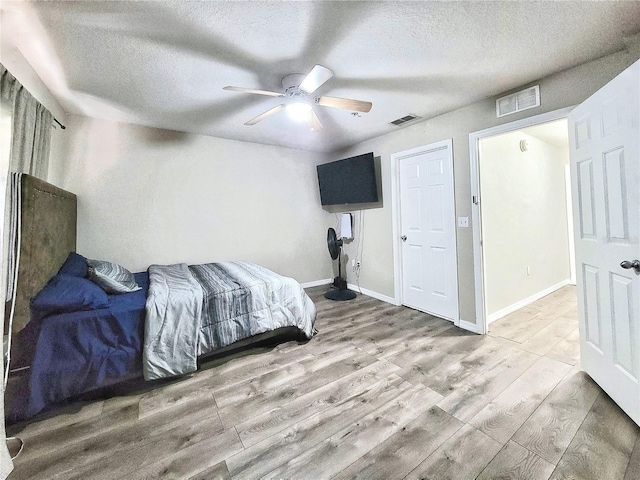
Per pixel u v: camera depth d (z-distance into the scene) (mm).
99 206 2990
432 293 3232
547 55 1895
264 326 2359
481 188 2863
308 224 4621
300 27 1585
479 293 2701
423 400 1712
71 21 1494
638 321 1417
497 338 2576
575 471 1219
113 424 1579
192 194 3570
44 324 1675
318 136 3770
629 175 1438
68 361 1688
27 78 1928
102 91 2336
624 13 1498
